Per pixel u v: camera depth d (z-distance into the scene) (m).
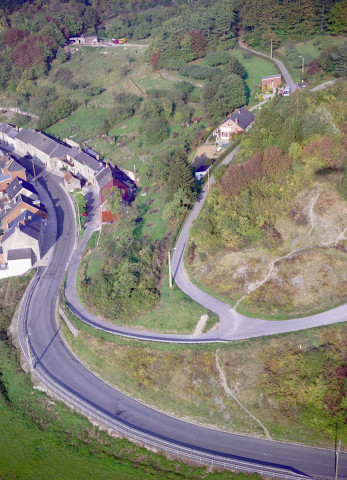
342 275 73.38
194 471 59.31
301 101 97.50
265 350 67.50
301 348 66.75
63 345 79.81
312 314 70.94
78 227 109.44
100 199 110.31
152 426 65.25
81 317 80.56
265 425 62.62
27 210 109.38
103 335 76.19
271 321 71.38
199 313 74.12
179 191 90.62
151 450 62.50
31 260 98.06
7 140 163.00
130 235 89.81
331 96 97.50
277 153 85.50
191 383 67.75
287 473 56.91
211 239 81.38
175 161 93.62
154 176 111.06
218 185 87.44
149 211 100.25
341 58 120.88
